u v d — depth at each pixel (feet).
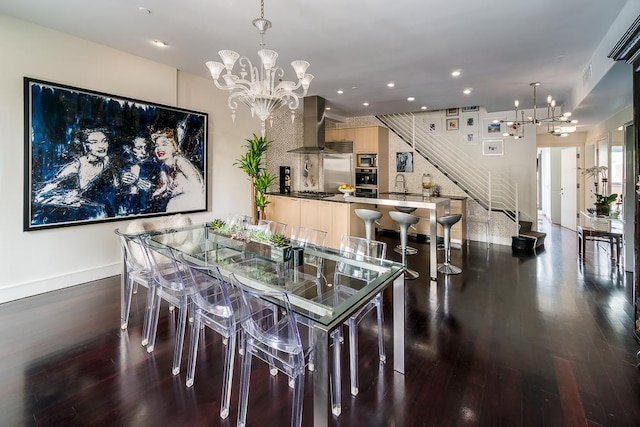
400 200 14.93
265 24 7.86
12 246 10.75
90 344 8.36
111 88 12.67
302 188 23.71
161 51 12.67
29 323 9.37
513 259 16.80
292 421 5.44
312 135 19.43
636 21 6.82
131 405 6.21
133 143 13.50
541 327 9.30
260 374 7.28
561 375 7.08
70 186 11.84
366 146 24.00
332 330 5.09
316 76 14.97
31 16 10.01
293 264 8.09
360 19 9.57
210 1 8.75
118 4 9.07
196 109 16.03
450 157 23.52
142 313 10.19
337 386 6.05
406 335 8.89
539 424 5.70
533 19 9.57
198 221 16.38
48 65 11.05
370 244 8.82
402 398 6.43
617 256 15.62
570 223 25.54
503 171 22.06
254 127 19.30
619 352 7.97
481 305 10.89
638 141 7.89
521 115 21.47
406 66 13.56
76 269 12.29
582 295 11.74
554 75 14.69
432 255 13.44
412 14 9.30
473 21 9.70
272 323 6.88
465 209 20.26
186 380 6.97
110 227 13.12
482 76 14.84
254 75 10.18
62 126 11.50
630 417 5.83
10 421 5.76
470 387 6.72
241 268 7.79
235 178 18.28
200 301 7.06
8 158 10.51
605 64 10.72
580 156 24.16
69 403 6.23
